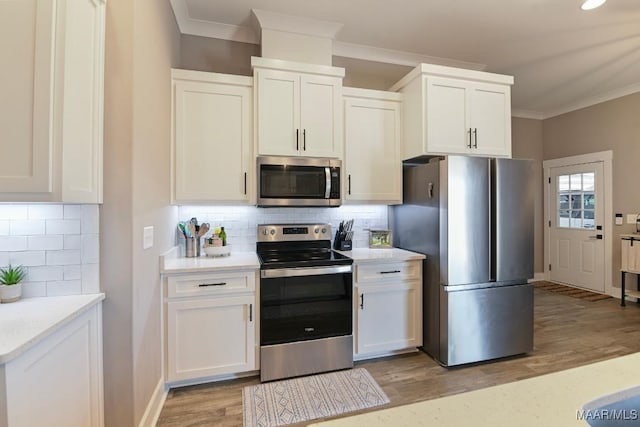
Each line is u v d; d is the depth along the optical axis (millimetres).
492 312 2451
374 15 2533
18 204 1402
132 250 1509
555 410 604
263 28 2566
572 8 2420
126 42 1505
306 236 2785
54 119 1154
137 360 1558
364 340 2426
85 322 1337
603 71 3545
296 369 2230
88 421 1359
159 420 1794
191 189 2324
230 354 2119
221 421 1788
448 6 2416
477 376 2264
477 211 2418
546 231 5012
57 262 1439
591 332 3014
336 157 2588
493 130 2762
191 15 2531
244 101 2426
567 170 4695
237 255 2539
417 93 2643
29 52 1138
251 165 2445
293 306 2229
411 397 2004
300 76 2496
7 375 886
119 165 1496
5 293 1330
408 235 2828
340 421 566
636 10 2445
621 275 3902
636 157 3912
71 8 1228
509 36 2834
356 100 2719
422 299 2602
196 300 2051
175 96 2285
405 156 2811
